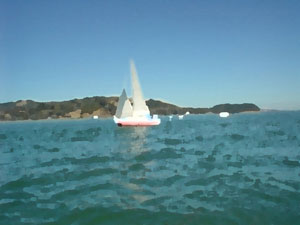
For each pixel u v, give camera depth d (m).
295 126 72.12
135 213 11.30
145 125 73.88
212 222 10.26
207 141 39.78
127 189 14.91
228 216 10.75
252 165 20.88
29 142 47.84
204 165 21.19
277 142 36.19
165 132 59.50
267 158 24.09
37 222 10.78
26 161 26.69
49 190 15.30
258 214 10.88
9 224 10.65
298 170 18.81
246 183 15.49
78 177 18.28
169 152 29.03
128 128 72.25
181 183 15.84
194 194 13.66
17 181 17.81
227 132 56.47
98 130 72.69
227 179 16.48
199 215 10.91
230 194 13.49
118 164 22.69
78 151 32.88
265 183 15.42
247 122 101.50
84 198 13.53
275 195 13.21
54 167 22.55
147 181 16.50
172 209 11.63
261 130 59.62
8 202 13.30
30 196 14.23
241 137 44.59
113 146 36.94
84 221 10.76
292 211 11.13
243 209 11.42
